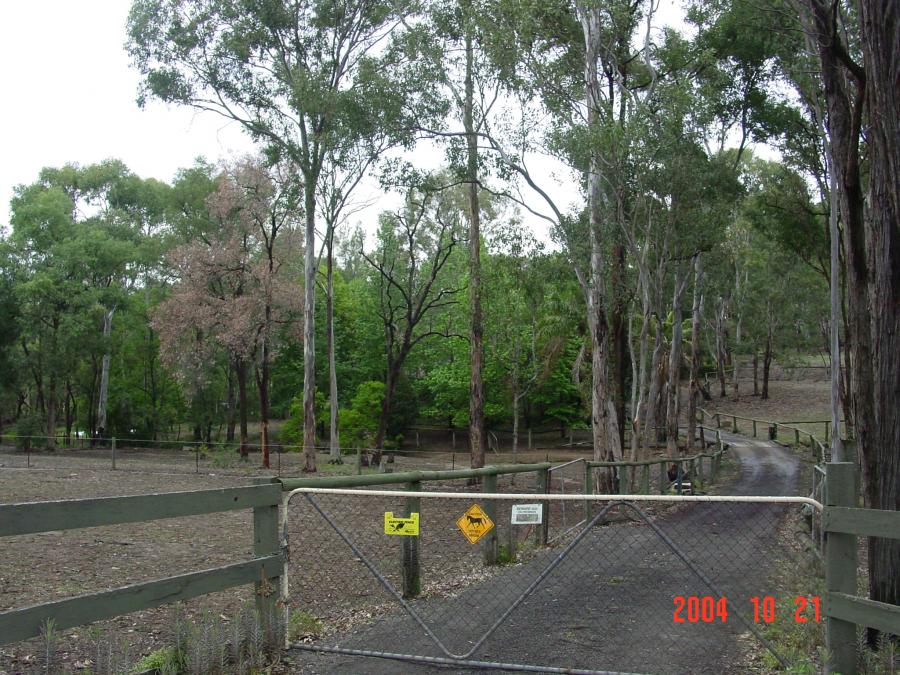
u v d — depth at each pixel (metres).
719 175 21.95
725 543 10.25
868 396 11.40
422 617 7.05
